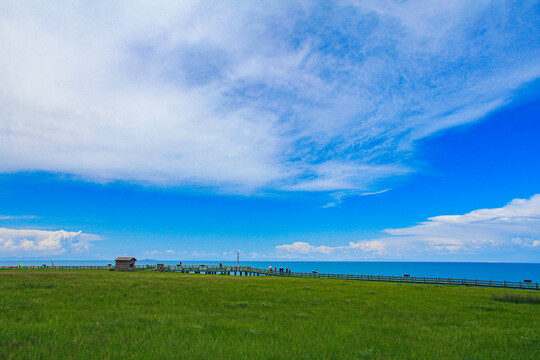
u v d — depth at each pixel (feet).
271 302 77.36
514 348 41.68
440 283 191.11
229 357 34.22
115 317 53.62
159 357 33.47
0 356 32.19
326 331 48.44
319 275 239.71
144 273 210.38
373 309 71.15
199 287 107.04
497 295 95.71
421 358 36.47
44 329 43.68
